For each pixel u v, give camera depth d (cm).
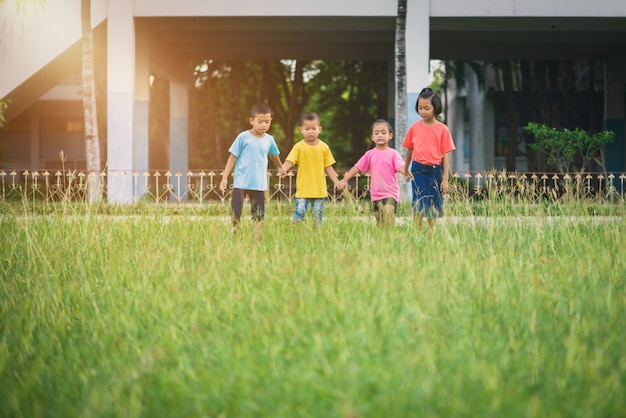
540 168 2862
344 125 3194
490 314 357
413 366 274
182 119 2523
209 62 3016
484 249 597
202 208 934
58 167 3709
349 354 292
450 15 1873
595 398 251
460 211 751
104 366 307
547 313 372
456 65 2945
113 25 1869
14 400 265
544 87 2936
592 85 2959
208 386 277
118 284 475
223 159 3366
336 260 479
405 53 1833
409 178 822
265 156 832
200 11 1869
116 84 1870
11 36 1883
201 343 329
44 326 378
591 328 333
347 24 1980
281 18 1920
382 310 346
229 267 504
